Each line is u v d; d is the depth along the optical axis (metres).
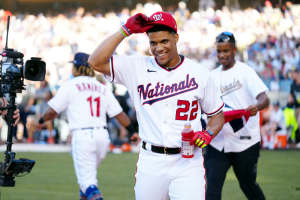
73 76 22.33
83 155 20.98
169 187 14.03
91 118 21.34
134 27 13.45
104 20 79.62
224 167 19.47
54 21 82.38
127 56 14.21
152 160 13.95
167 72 13.81
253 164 19.94
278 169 36.97
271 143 52.00
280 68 61.16
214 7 80.75
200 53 69.12
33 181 30.80
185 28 73.94
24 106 54.94
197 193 13.71
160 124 13.77
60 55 72.00
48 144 54.34
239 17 73.12
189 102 13.82
